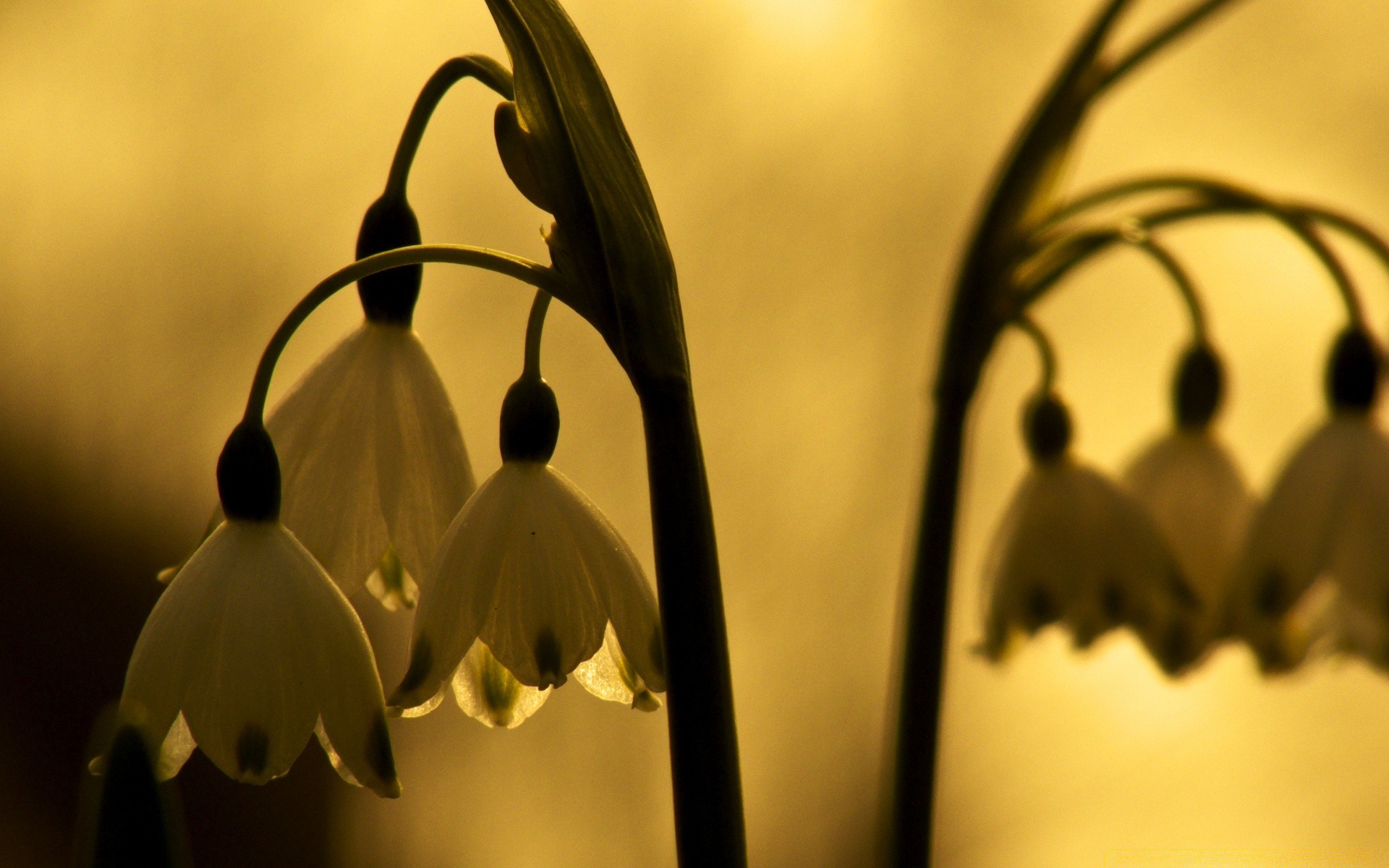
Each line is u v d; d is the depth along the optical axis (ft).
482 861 2.82
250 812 2.68
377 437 1.12
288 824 2.71
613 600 1.09
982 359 1.29
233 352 2.71
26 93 2.64
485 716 1.11
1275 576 1.24
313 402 1.12
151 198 2.69
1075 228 1.31
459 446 1.12
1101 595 1.28
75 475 2.68
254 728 1.07
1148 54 1.26
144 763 1.03
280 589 1.08
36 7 2.60
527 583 1.08
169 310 2.70
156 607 1.08
